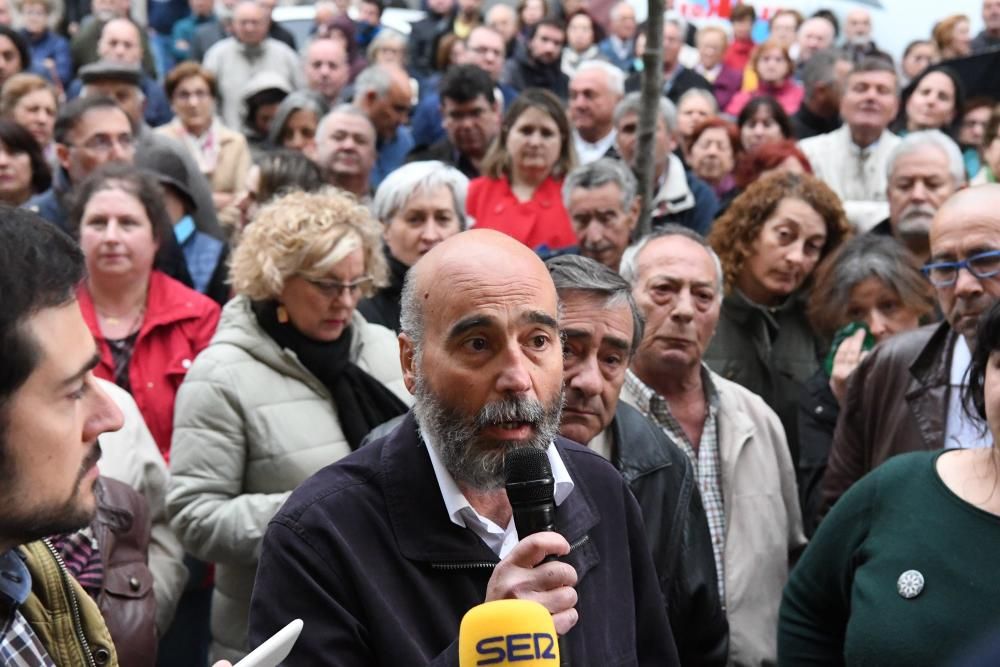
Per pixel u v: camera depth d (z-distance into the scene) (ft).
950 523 11.50
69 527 6.98
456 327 8.91
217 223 24.29
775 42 42.78
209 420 14.83
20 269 6.67
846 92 29.63
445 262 9.13
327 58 38.17
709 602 12.57
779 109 30.22
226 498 14.74
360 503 9.21
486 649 7.71
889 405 15.55
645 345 14.98
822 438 17.74
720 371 18.86
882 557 11.70
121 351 18.19
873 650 11.36
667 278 14.82
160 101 39.06
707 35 45.80
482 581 9.15
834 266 18.61
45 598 7.81
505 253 9.13
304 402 15.10
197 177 24.16
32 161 25.18
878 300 18.20
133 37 41.47
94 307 18.25
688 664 12.63
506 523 9.39
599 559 9.70
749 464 15.26
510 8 45.93
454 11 48.57
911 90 33.68
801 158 25.94
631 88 38.27
